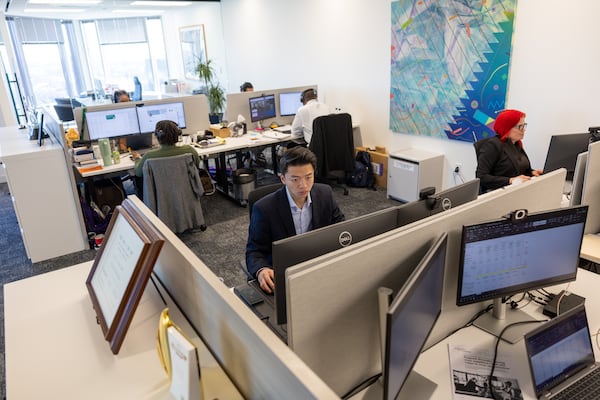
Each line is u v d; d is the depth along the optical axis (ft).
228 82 25.88
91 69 28.68
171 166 10.79
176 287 4.18
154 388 3.21
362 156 15.93
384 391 2.83
